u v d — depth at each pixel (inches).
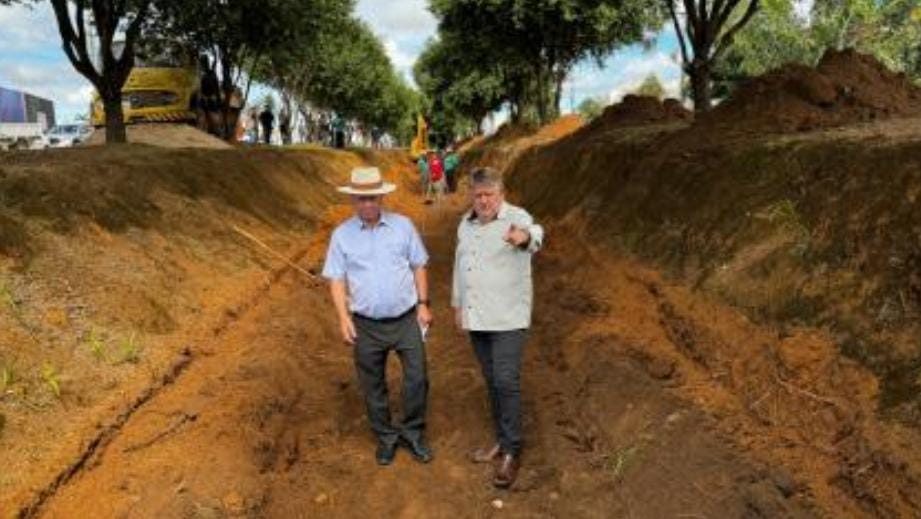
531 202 757.3
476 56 1310.3
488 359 244.8
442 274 531.2
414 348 251.3
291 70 1411.2
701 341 288.2
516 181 940.0
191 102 912.9
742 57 1092.5
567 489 239.1
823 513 199.5
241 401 276.2
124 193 409.4
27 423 223.3
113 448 233.0
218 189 533.0
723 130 424.5
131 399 255.6
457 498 241.9
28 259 300.2
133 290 322.0
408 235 244.5
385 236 241.0
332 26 994.7
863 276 245.4
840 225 267.6
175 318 330.3
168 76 901.8
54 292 291.4
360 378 254.7
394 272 241.4
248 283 412.2
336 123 1590.8
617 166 528.1
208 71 948.6
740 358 265.7
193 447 243.3
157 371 278.4
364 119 2470.5
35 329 264.2
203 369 301.3
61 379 248.1
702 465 227.6
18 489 197.9
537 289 438.0
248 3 856.9
